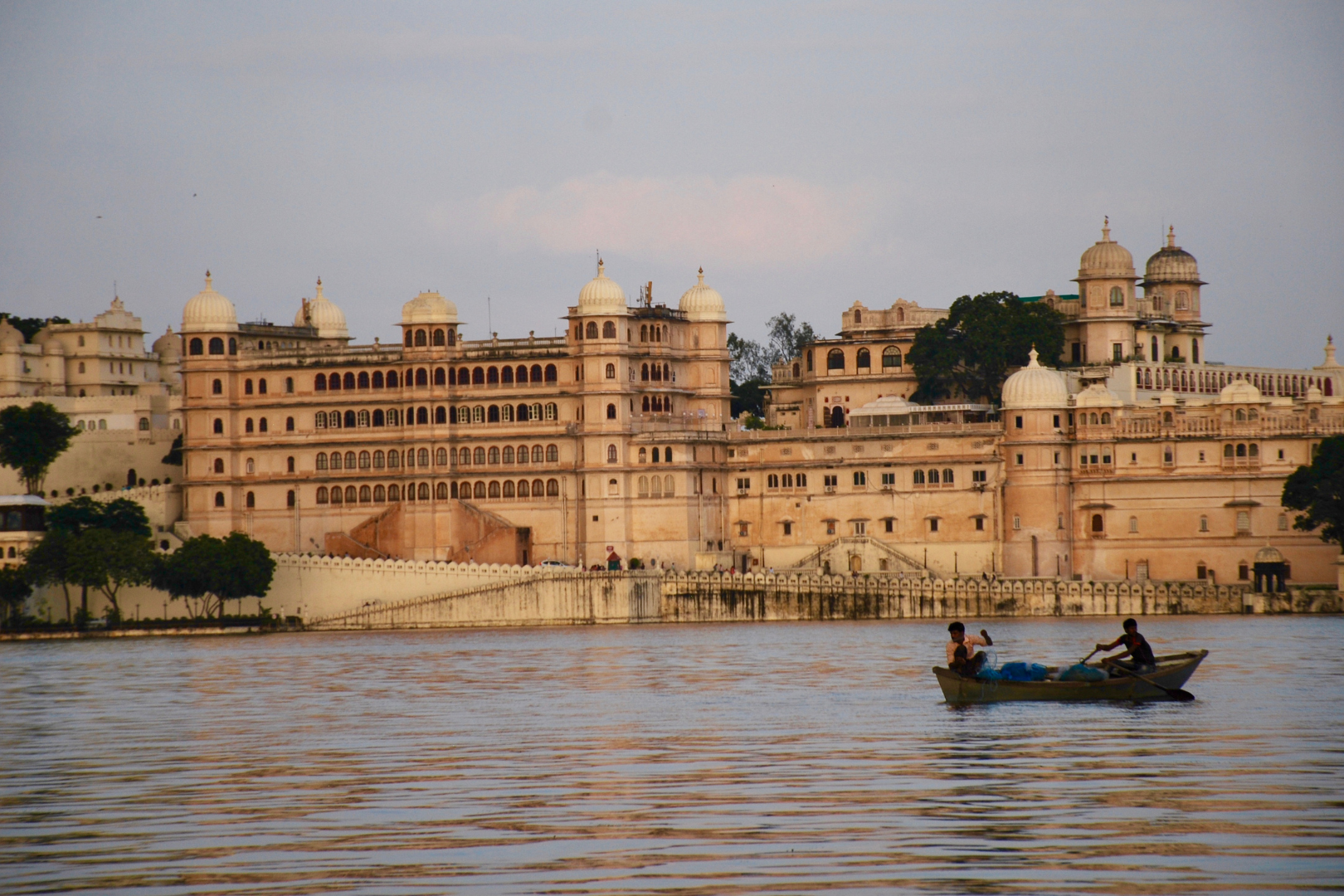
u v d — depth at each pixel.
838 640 184.50
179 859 64.25
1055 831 65.69
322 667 163.25
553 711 113.31
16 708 126.56
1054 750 86.12
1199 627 193.50
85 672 164.12
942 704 109.50
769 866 60.72
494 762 87.56
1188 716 99.00
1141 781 76.38
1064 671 109.00
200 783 82.88
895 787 76.19
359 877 60.41
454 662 165.12
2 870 63.19
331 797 77.44
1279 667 134.00
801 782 78.12
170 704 126.56
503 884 58.78
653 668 149.75
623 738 96.25
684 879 59.09
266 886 59.50
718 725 101.44
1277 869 58.81
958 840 64.38
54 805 77.31
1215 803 70.69
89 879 61.41
